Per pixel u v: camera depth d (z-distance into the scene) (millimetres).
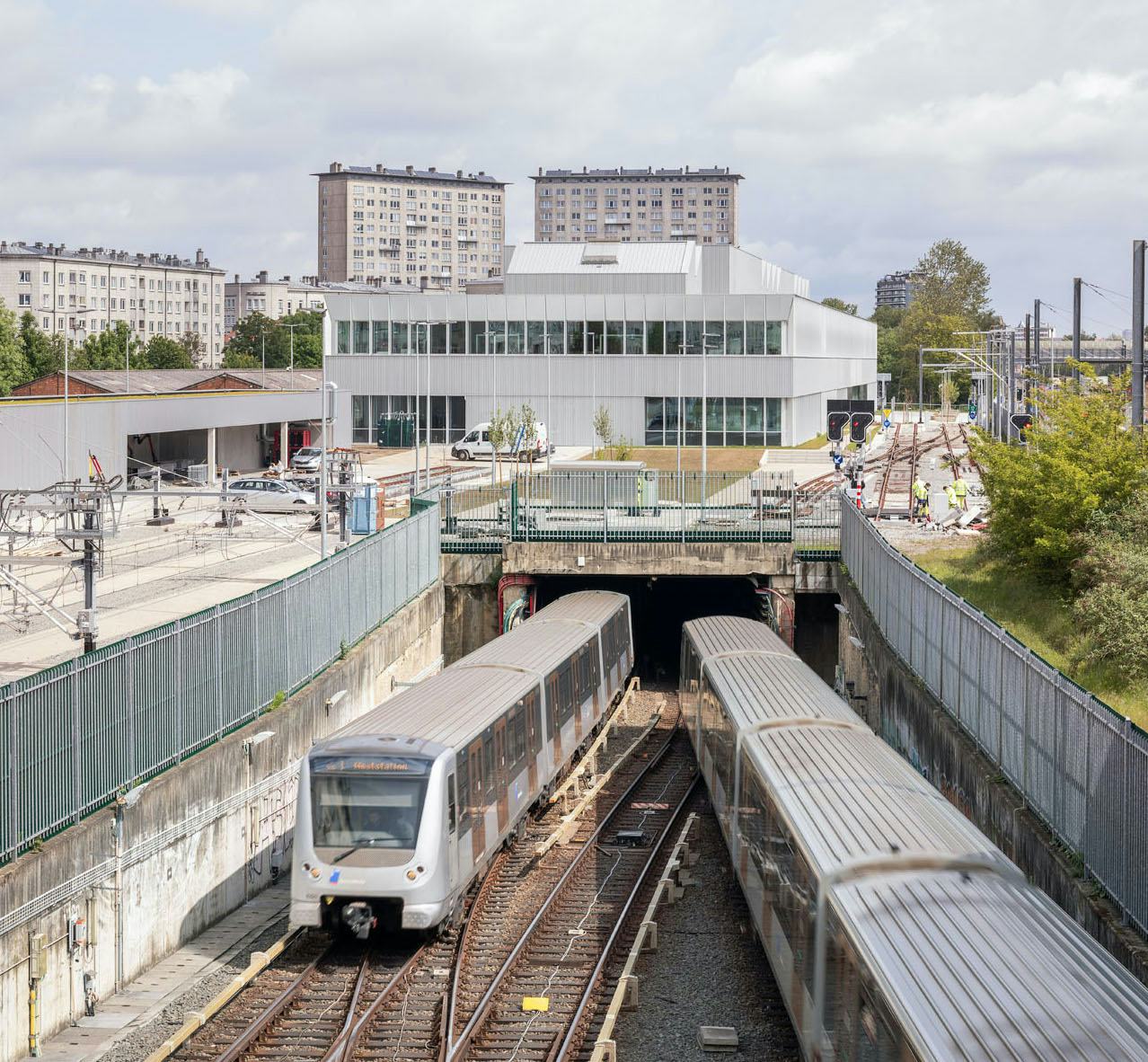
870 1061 12344
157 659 22656
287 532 43625
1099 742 17016
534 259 105625
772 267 128750
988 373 120062
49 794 19219
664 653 54094
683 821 29328
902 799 16625
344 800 21297
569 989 19391
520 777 26531
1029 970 11438
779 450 93875
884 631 34688
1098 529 32906
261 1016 18078
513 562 47375
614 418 98875
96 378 81188
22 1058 17766
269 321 179875
